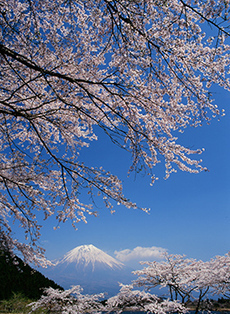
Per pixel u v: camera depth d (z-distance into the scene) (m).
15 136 5.77
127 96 3.88
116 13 3.50
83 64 4.25
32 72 4.63
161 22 3.47
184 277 9.49
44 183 4.88
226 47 3.29
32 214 4.38
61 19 4.25
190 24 3.30
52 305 7.38
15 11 4.21
